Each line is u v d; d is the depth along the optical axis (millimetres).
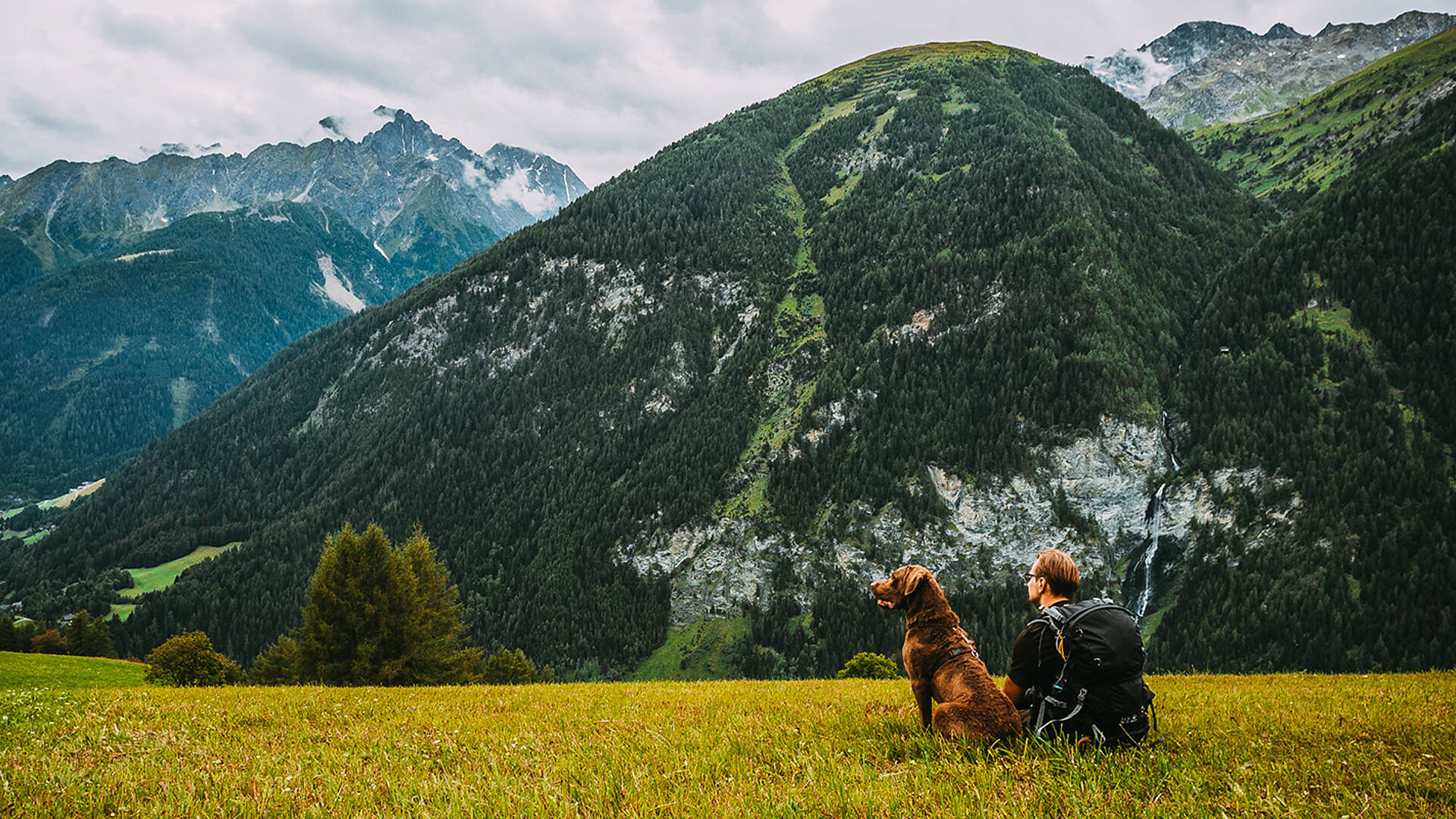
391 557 51688
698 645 153125
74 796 5340
